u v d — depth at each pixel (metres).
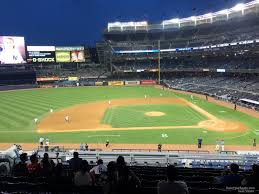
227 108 63.03
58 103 73.19
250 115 55.34
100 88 110.38
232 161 24.95
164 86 113.44
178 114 57.41
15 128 48.44
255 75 88.75
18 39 115.44
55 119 54.75
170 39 128.25
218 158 25.69
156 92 94.56
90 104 71.06
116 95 87.88
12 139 42.19
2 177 10.51
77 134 44.56
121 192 8.02
